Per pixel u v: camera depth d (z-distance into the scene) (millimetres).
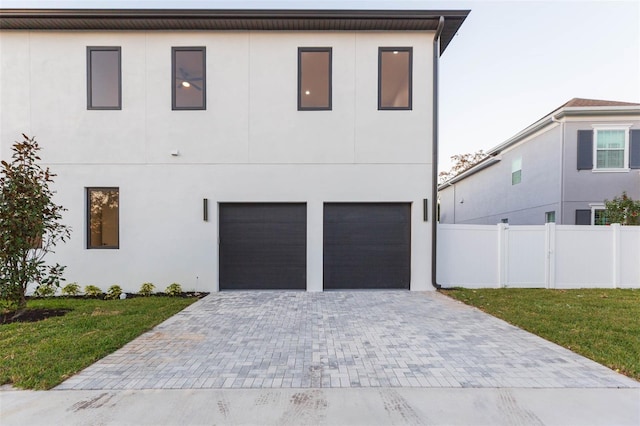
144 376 3473
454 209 22469
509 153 15555
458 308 6422
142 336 4773
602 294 7598
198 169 8125
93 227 8195
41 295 7629
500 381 3363
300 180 8164
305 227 8266
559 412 2809
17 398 3020
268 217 8289
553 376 3473
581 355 4043
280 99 8164
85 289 7730
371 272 8281
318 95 8234
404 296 7523
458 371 3602
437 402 2969
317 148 8156
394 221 8320
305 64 8219
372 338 4691
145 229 8078
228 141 8125
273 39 8141
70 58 8023
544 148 13008
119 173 8062
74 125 8039
